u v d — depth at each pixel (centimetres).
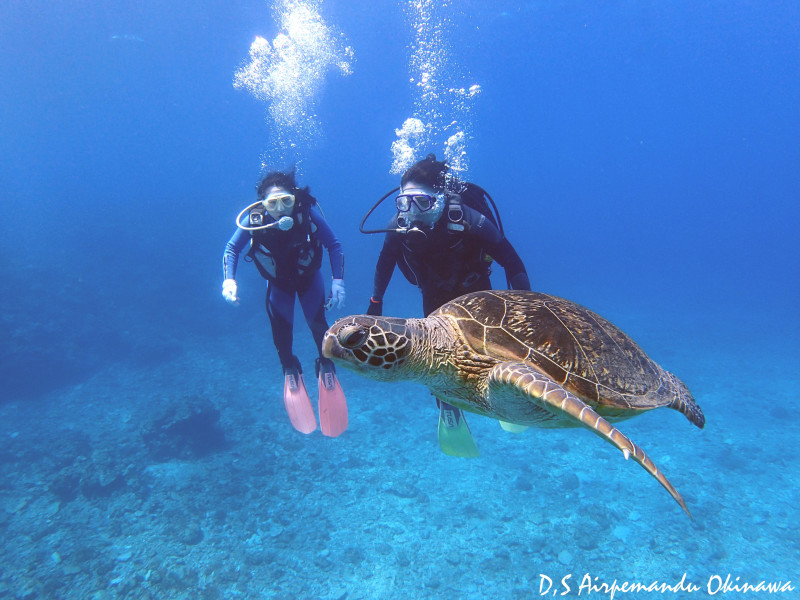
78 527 820
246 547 760
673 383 327
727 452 1040
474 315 287
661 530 780
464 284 434
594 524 794
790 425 1190
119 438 1187
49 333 1795
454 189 429
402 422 1209
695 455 1045
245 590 672
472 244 415
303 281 509
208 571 704
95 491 927
